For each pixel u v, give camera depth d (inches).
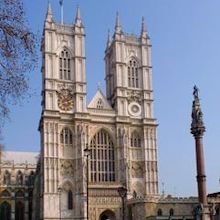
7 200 6446.9
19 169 6850.4
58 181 4813.0
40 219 4982.8
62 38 5310.0
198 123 2888.8
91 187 4808.1
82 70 5265.8
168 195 4936.0
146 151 5226.4
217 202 4192.9
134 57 5561.0
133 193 5098.4
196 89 2992.1
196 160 2876.5
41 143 5059.1
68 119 5049.2
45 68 5108.3
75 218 4783.5
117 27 5551.2
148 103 5438.0
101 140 5132.9
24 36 1070.4
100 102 5270.7
